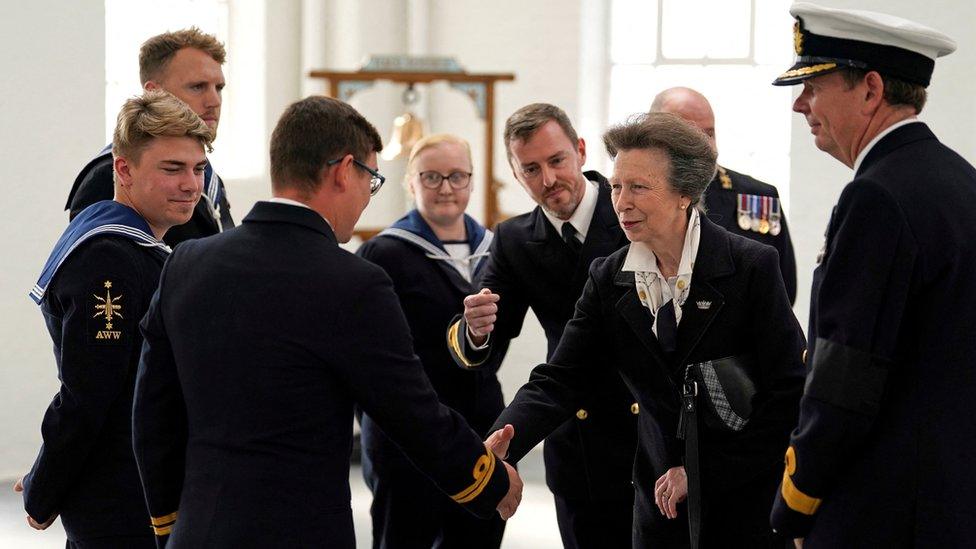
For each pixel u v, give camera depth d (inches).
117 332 115.6
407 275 176.9
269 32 303.0
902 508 91.0
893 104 96.2
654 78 311.4
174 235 139.6
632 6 312.0
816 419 91.6
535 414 121.3
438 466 98.5
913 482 90.7
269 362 92.8
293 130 97.9
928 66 96.3
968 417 90.7
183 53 147.1
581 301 123.5
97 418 115.5
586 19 308.0
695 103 158.6
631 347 117.6
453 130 311.7
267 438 92.5
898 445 91.5
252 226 97.7
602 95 313.9
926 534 90.1
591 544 140.7
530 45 306.5
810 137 282.0
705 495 113.0
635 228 113.0
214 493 92.5
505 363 302.8
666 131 111.7
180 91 146.9
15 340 252.1
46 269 120.6
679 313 114.3
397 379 95.0
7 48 245.3
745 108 306.5
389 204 306.3
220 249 97.3
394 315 95.9
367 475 178.5
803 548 96.8
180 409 100.1
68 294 115.7
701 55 308.8
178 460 100.7
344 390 95.3
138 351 117.9
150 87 148.2
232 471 92.4
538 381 123.7
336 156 97.7
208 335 94.5
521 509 244.5
